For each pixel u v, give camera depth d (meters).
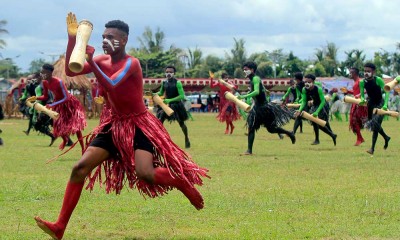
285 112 14.84
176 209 7.74
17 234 6.39
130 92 6.18
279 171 11.45
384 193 8.88
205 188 9.36
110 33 6.15
